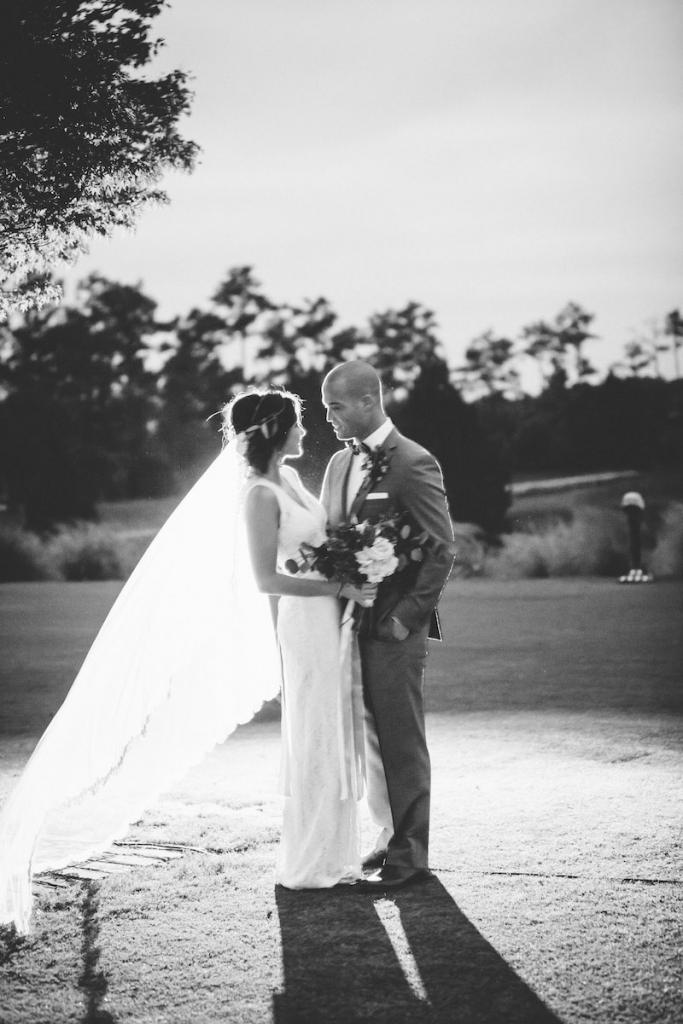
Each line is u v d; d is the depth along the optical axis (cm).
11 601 1836
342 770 422
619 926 372
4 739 741
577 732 721
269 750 718
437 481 441
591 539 2359
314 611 430
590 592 1830
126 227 570
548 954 349
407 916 386
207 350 4438
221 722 463
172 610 441
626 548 2322
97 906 404
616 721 758
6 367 3947
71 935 376
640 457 3856
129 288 4319
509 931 369
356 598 424
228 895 413
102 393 4175
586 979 330
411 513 439
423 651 437
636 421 3888
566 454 3988
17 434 3234
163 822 521
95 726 423
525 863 442
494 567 2305
